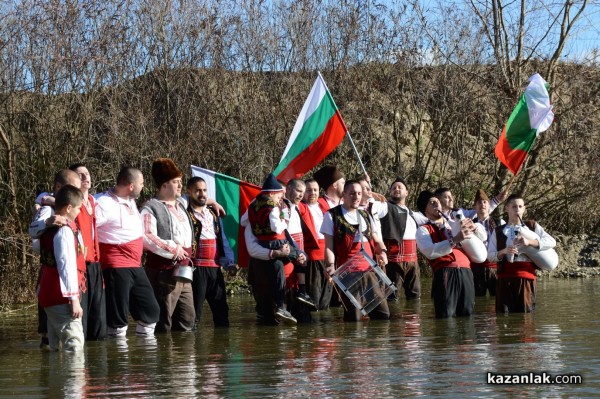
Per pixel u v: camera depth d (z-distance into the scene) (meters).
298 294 9.98
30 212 14.58
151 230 9.12
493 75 17.70
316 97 11.45
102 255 8.77
